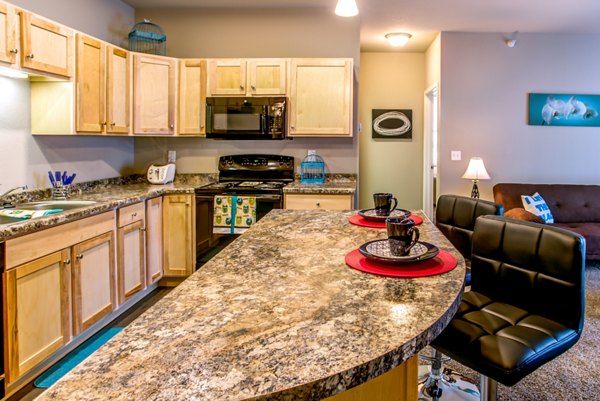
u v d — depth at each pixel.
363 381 0.67
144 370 0.65
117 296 2.89
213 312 0.87
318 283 1.06
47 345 2.19
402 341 0.74
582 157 4.91
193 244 3.59
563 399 2.01
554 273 1.40
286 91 3.83
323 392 0.62
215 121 3.79
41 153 2.95
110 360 0.68
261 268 1.19
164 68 3.71
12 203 2.66
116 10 3.89
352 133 3.92
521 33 4.80
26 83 2.80
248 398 0.58
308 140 4.23
